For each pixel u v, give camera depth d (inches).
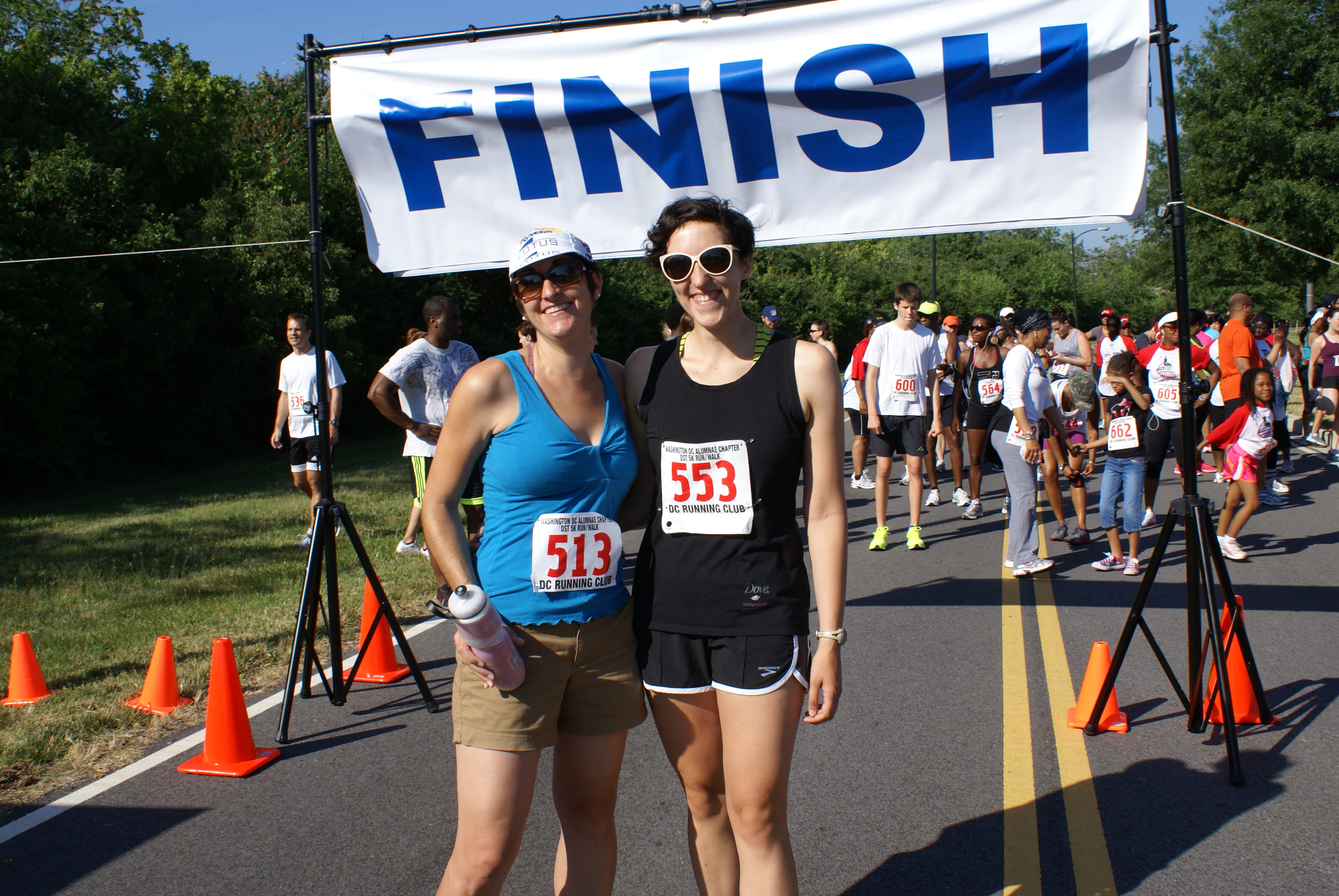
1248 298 354.3
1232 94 1300.4
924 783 147.0
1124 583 267.3
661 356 98.7
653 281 1477.6
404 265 189.3
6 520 481.4
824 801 142.4
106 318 667.4
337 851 131.9
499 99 178.9
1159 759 153.0
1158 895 115.4
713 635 90.7
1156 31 154.4
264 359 840.9
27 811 145.3
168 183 845.8
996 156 165.6
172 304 730.2
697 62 172.6
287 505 469.7
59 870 127.9
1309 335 588.4
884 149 169.3
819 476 91.0
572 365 95.0
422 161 184.7
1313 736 159.5
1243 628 164.6
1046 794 142.5
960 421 411.8
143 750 167.0
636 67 174.4
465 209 185.5
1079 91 160.1
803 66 168.1
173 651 202.7
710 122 173.5
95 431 690.2
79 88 762.2
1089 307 2849.4
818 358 90.4
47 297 621.0
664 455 93.7
